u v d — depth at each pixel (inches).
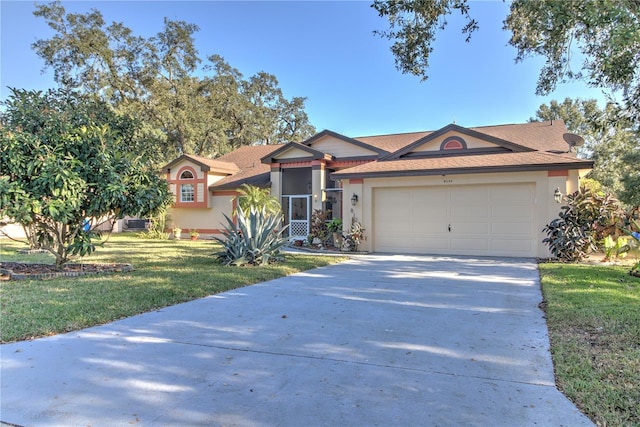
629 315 211.9
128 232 1045.2
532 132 681.0
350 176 575.2
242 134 1496.1
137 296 269.4
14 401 127.0
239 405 123.9
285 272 383.2
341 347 175.9
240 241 439.2
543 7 195.9
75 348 175.0
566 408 119.8
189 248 641.6
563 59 274.1
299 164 727.1
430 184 534.9
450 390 133.0
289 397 129.0
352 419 114.9
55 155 321.4
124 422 114.2
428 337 188.5
